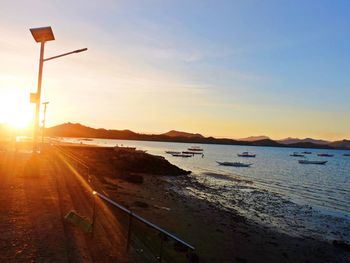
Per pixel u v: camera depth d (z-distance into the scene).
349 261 20.03
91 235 10.14
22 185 17.06
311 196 47.09
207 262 15.63
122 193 26.77
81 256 8.26
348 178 76.88
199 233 20.25
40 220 10.73
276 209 34.88
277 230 25.58
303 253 20.58
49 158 35.28
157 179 52.16
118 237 10.94
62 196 14.90
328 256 20.61
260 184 57.59
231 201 37.31
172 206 27.75
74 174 24.03
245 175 72.81
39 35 18.97
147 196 30.27
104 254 8.98
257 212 32.19
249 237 21.89
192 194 39.47
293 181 65.94
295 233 25.28
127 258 9.17
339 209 37.62
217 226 23.23
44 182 18.44
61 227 10.11
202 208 29.88
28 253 7.95
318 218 31.83
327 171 97.88
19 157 33.97
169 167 66.62
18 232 9.40
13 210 11.77
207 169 85.19
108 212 14.06
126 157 66.38
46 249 8.29
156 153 158.25
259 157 173.50
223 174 72.38
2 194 14.42
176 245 14.70
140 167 61.97
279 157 182.75
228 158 148.50
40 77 19.58
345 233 26.80
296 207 37.09
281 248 20.83
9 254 7.80
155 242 13.71
